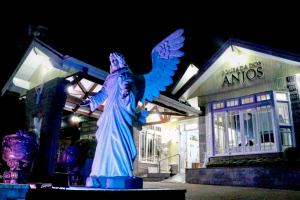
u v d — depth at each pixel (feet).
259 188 35.76
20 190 20.04
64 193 12.21
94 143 34.81
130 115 16.19
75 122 55.72
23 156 23.12
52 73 38.65
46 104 35.14
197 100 56.39
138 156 54.54
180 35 17.56
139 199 13.12
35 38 37.22
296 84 45.57
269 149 45.19
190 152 63.62
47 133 32.99
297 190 33.30
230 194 30.58
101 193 12.40
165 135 62.39
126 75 16.39
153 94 17.28
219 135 51.88
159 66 17.53
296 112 44.68
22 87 42.86
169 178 49.88
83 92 36.60
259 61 50.01
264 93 48.01
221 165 44.98
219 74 54.34
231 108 51.16
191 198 28.25
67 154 25.72
